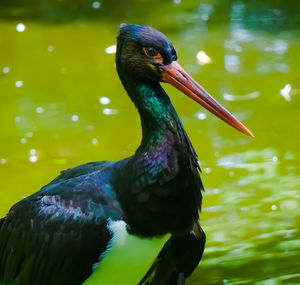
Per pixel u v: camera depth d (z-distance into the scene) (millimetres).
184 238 7027
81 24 16219
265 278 8141
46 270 6828
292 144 11203
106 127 11859
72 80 13578
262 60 14094
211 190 10078
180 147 6547
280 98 12586
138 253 6738
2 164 10797
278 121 11844
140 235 6637
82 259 6695
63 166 10672
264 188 10102
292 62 13953
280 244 8844
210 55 14320
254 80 13242
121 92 13102
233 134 11594
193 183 6641
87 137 11531
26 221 6934
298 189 10047
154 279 7238
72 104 12680
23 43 15234
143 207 6547
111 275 6898
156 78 6711
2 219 7480
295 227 9188
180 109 12445
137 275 6980
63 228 6703
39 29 15969
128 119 12141
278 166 10633
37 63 14312
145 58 6656
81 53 14711
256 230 9172
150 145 6566
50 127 11898
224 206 9711
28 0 18016
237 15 16594
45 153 11094
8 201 9797
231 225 9297
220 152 11055
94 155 10961
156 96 6641
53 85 13391
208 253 8727
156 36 6664
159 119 6562
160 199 6535
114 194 6680
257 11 16828
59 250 6723
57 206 6781
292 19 16203
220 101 12492
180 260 7172
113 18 16594
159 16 16625
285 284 8008
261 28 15734
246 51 14500
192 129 11750
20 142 11438
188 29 15766
